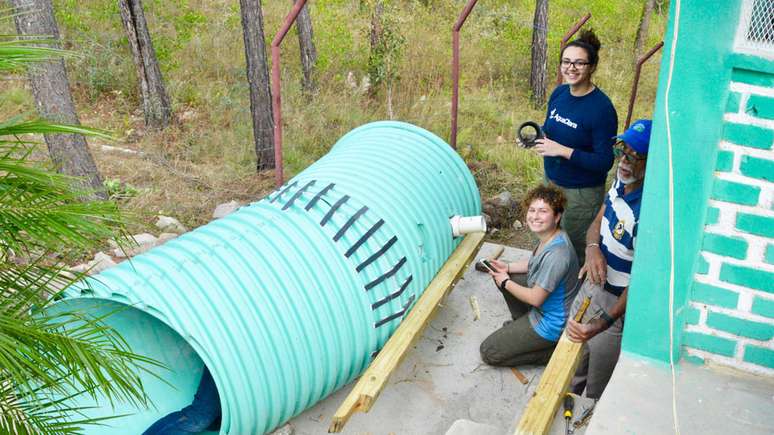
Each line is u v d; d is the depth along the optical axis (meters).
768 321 2.72
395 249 4.61
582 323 3.98
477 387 4.93
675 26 2.46
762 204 2.56
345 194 4.68
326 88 11.08
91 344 2.56
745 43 2.39
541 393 3.31
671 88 2.53
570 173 5.30
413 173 5.30
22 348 2.34
